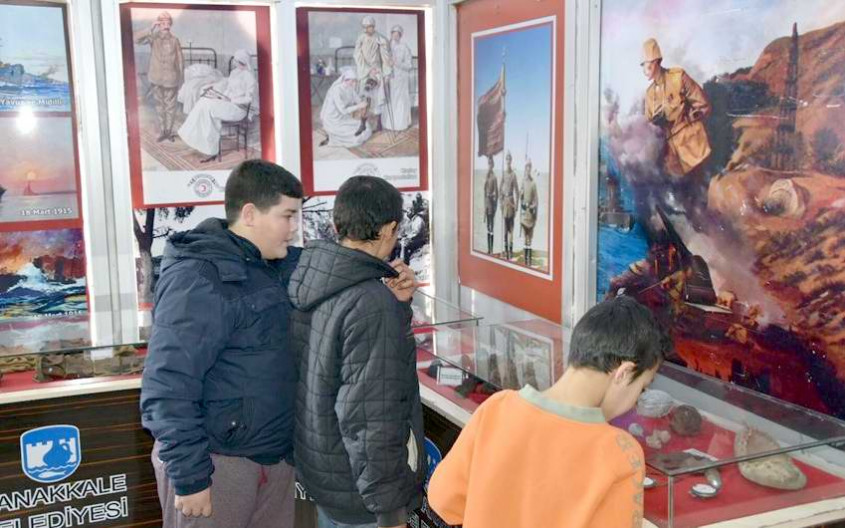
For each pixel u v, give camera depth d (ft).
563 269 10.70
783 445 6.48
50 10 11.47
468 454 5.23
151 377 6.62
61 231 11.94
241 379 7.01
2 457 9.48
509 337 10.16
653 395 7.39
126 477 10.00
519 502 4.86
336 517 7.02
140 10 11.87
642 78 9.02
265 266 7.27
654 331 4.95
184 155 12.37
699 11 8.18
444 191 13.75
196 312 6.68
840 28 6.75
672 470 5.96
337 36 12.85
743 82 7.73
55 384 9.68
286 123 12.75
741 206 7.85
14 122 11.51
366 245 6.66
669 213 8.79
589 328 4.98
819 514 6.25
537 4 10.88
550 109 10.77
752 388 7.91
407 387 6.50
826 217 7.00
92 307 12.22
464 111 13.10
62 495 9.79
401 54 13.23
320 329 6.54
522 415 4.99
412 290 7.50
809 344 7.26
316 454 6.73
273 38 12.59
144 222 12.31
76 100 11.75
